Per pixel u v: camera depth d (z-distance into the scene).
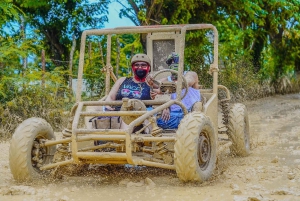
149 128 6.14
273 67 26.91
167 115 6.32
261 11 18.22
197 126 5.60
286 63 27.09
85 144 6.16
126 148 5.46
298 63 27.81
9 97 11.45
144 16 16.30
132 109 5.89
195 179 5.63
